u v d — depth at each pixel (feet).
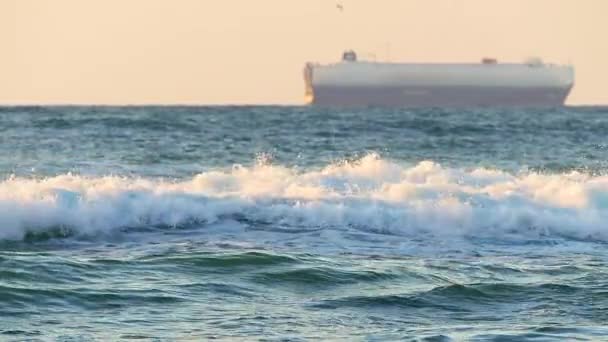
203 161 521.65
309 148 626.64
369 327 191.11
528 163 526.57
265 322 192.75
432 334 185.57
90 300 206.28
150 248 264.52
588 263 258.78
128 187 302.04
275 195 312.29
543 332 187.73
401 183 332.39
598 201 318.24
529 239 293.84
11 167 467.11
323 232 290.35
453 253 270.46
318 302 210.38
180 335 182.60
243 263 240.73
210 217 297.12
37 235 272.10
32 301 203.10
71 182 306.14
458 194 316.19
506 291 221.25
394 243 281.13
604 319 198.70
